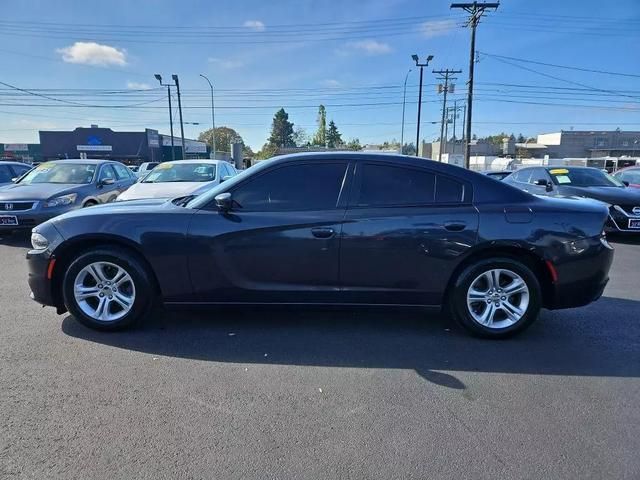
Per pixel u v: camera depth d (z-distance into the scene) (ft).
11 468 7.74
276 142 404.16
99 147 197.77
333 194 13.20
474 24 95.09
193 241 12.92
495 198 13.24
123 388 10.40
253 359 11.96
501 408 9.77
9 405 9.64
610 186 31.86
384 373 11.30
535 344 13.15
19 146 223.30
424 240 12.87
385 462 8.02
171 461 7.97
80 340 12.99
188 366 11.53
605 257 13.21
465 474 7.73
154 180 31.73
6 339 13.00
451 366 11.71
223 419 9.25
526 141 371.56
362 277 13.08
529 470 7.84
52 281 13.39
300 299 13.23
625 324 14.79
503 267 13.10
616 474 7.76
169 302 13.37
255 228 12.87
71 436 8.62
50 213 27.04
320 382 10.82
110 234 12.98
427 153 208.64
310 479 7.59
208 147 260.42
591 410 9.71
